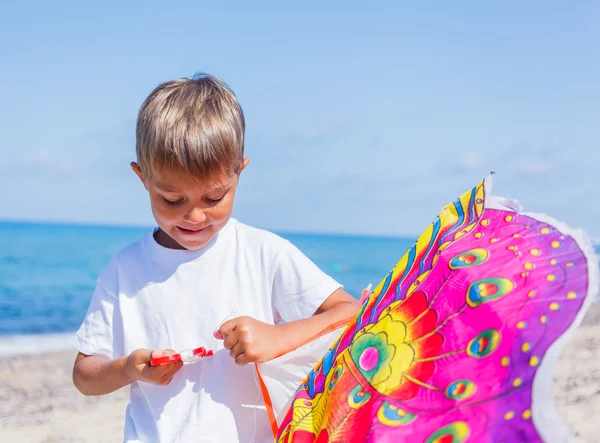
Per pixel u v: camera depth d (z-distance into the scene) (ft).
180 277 9.14
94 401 22.85
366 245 198.80
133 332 9.14
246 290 9.11
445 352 6.30
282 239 9.43
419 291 7.09
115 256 9.68
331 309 8.91
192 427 8.43
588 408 19.31
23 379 26.32
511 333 5.90
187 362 8.41
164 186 8.16
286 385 8.52
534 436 5.39
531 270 6.26
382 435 6.19
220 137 8.14
